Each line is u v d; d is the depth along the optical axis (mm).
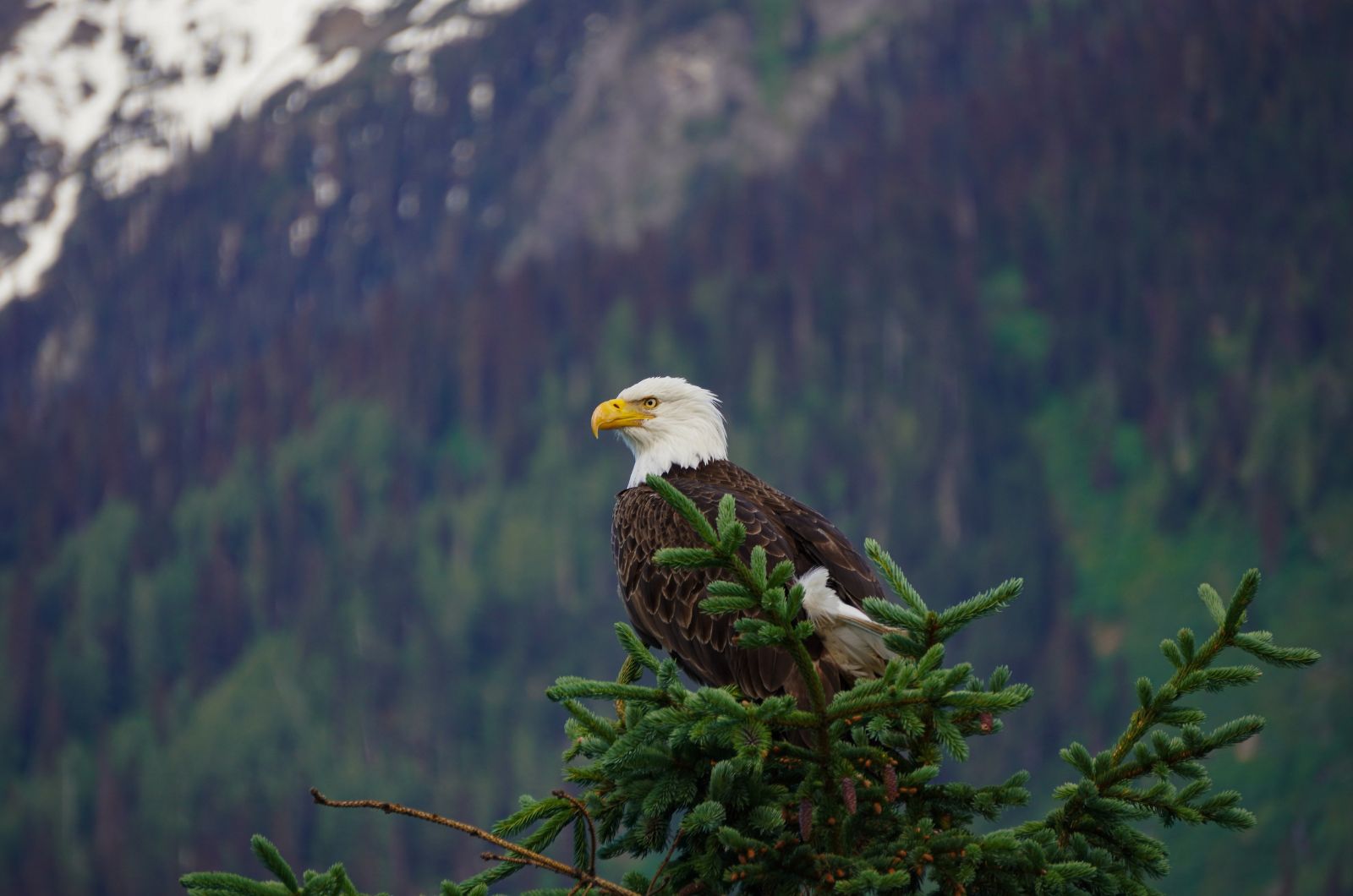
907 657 5402
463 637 172625
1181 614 150750
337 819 139625
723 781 5418
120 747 162250
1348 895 95000
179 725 166750
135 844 146375
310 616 174625
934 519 180375
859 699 5121
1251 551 154500
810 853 5324
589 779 5961
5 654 175125
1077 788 5531
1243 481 163125
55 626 186125
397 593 178875
